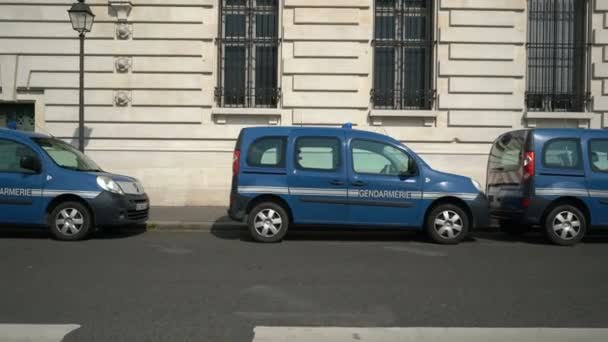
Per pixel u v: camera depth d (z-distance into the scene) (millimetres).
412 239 9844
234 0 13781
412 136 13445
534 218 9281
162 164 13406
